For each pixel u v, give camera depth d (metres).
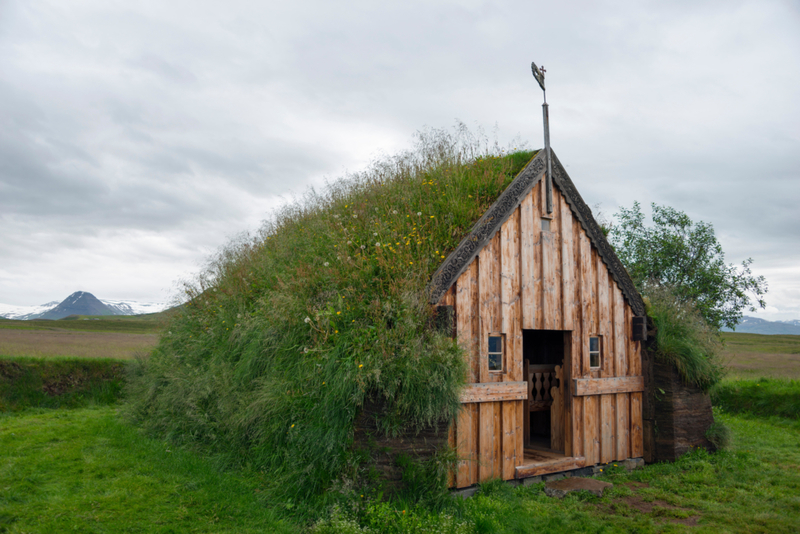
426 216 8.11
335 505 5.36
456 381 6.15
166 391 9.55
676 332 9.59
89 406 13.09
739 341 59.62
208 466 7.23
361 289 7.05
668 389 9.18
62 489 6.18
